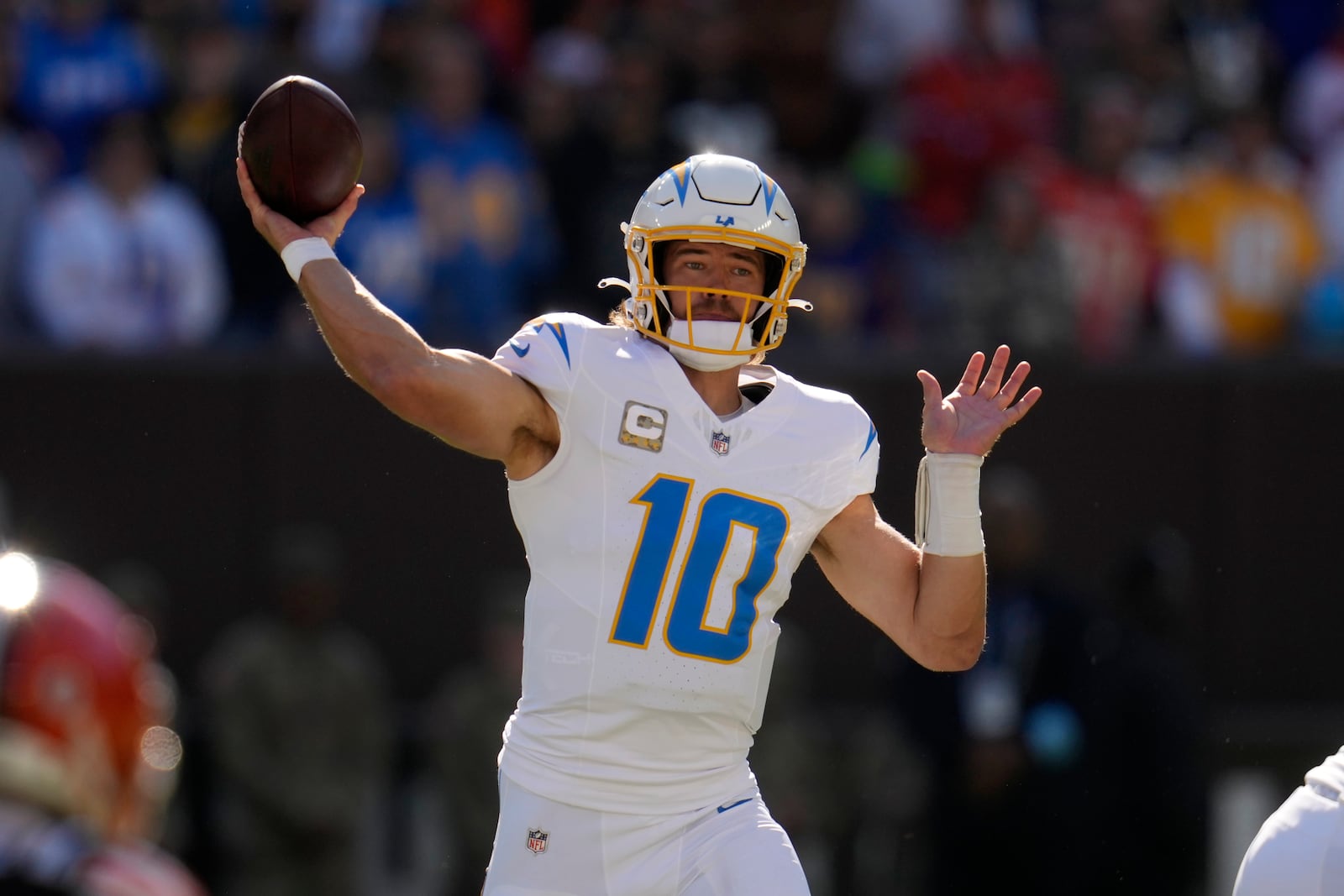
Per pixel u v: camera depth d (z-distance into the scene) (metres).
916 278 33.09
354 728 27.05
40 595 7.75
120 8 33.44
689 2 36.31
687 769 12.43
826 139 35.97
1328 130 37.66
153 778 8.62
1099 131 33.88
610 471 12.24
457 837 26.48
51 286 30.08
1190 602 29.11
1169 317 33.59
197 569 27.91
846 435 12.78
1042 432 29.14
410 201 31.25
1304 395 29.28
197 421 28.06
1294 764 28.97
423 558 28.16
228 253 31.30
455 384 11.58
